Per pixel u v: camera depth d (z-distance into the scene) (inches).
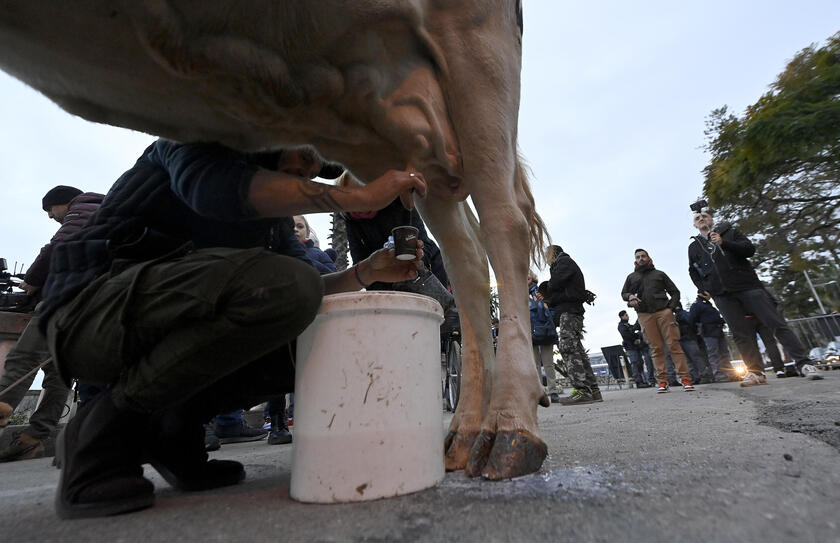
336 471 41.3
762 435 60.0
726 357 306.8
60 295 46.5
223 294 40.6
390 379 43.5
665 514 30.5
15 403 125.7
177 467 55.7
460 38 61.6
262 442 154.9
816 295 629.0
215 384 57.4
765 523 27.6
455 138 64.3
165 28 42.5
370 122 60.8
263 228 61.8
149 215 51.7
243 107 52.3
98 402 46.0
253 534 32.7
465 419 59.7
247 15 46.3
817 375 189.5
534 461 47.4
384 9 52.4
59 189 127.1
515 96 67.7
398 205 113.5
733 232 217.3
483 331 67.5
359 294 44.2
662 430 75.8
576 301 205.6
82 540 33.9
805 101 471.8
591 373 202.7
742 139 505.0
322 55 53.1
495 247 59.3
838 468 39.4
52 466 104.2
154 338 43.0
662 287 226.8
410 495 41.8
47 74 46.6
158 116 52.2
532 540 27.8
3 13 38.8
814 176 503.2
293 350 55.7
